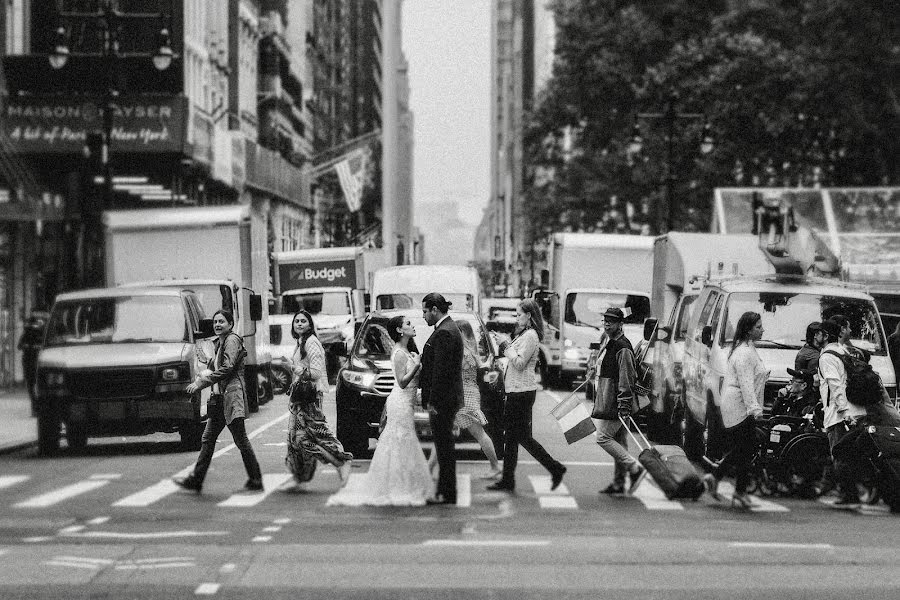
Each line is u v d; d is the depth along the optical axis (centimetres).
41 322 3800
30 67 5500
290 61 12850
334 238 14362
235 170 7650
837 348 2262
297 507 2114
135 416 2928
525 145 9119
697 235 3381
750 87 7688
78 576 1488
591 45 8369
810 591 1448
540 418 4141
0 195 4753
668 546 1742
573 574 1531
